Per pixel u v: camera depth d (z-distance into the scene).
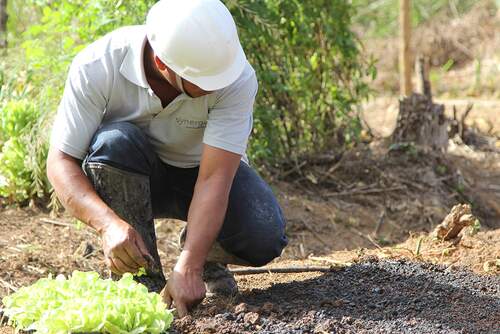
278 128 6.32
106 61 3.57
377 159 6.65
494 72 11.08
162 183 4.00
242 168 4.00
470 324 3.64
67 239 4.94
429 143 6.81
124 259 3.43
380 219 6.02
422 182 6.49
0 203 5.43
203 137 3.67
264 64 6.11
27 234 4.97
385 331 3.52
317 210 5.98
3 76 5.94
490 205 6.65
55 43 5.91
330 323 3.55
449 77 11.47
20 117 5.37
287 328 3.50
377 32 12.60
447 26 12.30
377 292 4.04
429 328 3.56
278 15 6.01
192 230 3.52
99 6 5.31
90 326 3.20
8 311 3.43
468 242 4.77
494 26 12.12
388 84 11.17
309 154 6.56
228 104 3.60
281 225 3.92
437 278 4.24
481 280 4.23
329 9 6.45
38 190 5.13
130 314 3.25
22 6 6.80
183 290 3.47
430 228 5.98
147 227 3.82
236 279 4.47
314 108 6.56
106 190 3.71
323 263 4.73
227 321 3.54
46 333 3.21
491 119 9.17
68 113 3.59
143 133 3.76
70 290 3.42
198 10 3.39
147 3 5.37
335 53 6.57
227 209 3.88
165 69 3.46
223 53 3.40
